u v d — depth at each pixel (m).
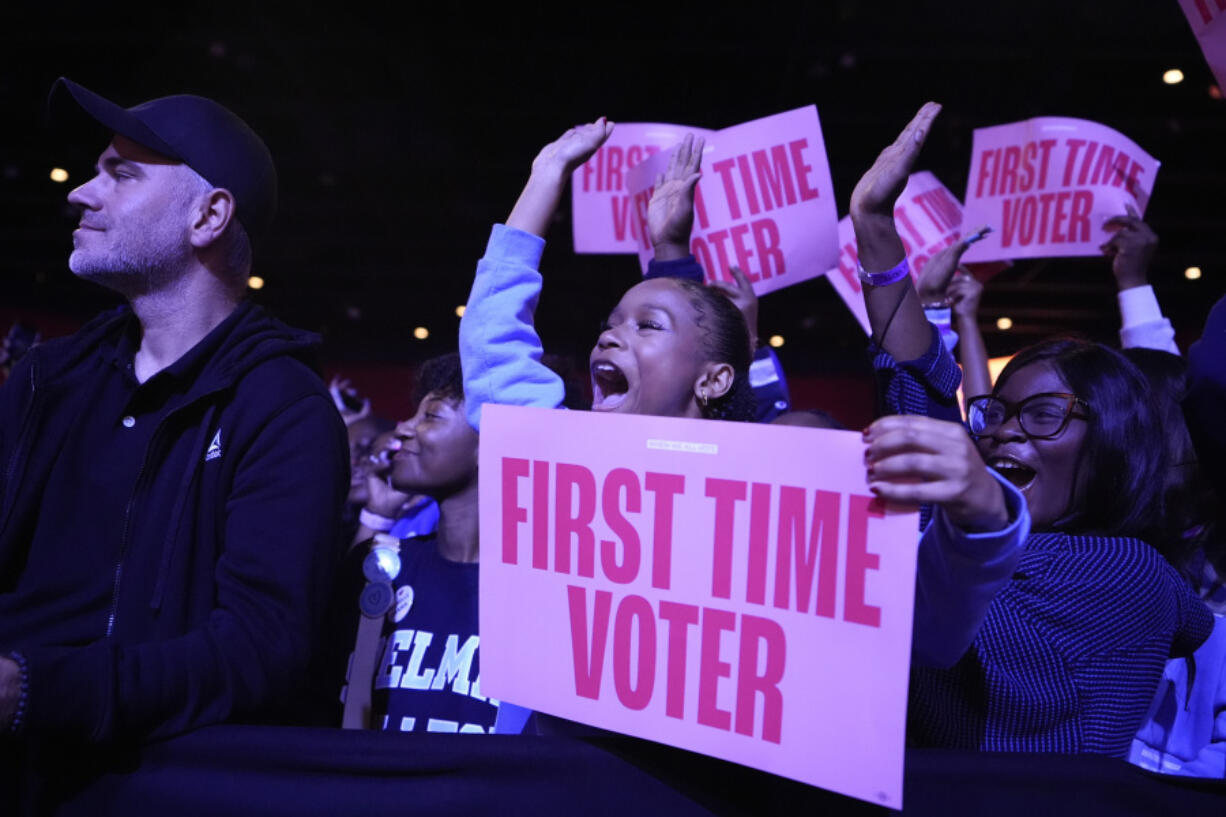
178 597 1.11
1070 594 1.12
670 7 7.28
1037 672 1.10
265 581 1.07
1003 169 2.95
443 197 10.41
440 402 1.68
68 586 1.13
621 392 1.42
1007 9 7.05
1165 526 1.43
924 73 8.02
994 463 1.26
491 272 1.34
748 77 8.25
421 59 7.89
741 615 0.87
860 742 0.81
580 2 7.29
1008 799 0.92
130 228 1.21
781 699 0.84
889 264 1.36
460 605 1.55
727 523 0.88
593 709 0.94
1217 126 8.14
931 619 0.94
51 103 1.26
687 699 0.89
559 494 0.97
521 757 0.98
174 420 1.17
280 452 1.14
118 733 0.97
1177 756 1.30
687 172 1.82
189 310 1.25
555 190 1.38
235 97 8.59
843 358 14.33
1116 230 2.75
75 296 13.32
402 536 2.54
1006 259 2.92
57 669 0.94
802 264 2.29
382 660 1.53
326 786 0.99
